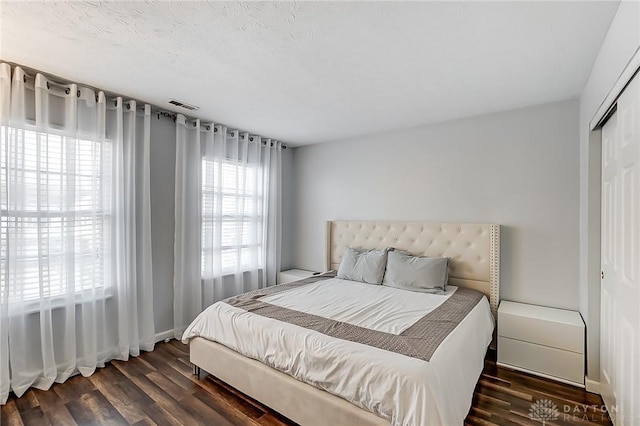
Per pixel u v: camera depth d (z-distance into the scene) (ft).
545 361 8.03
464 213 10.57
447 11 5.03
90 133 8.45
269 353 6.40
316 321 6.82
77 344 8.31
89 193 8.43
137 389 7.50
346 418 5.26
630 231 5.08
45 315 7.57
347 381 5.29
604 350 6.86
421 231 11.14
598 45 6.01
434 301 8.54
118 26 5.54
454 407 4.91
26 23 5.44
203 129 11.35
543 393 7.33
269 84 8.02
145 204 9.62
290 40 5.96
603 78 6.01
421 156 11.51
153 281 10.16
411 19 5.25
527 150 9.48
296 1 4.82
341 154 13.79
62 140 7.93
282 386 6.14
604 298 6.88
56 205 7.87
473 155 10.41
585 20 5.23
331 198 14.12
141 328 9.65
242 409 6.73
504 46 6.07
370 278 10.77
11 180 7.14
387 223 11.97
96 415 6.53
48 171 7.70
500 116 9.93
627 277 5.28
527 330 8.27
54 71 7.41
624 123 5.23
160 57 6.68
